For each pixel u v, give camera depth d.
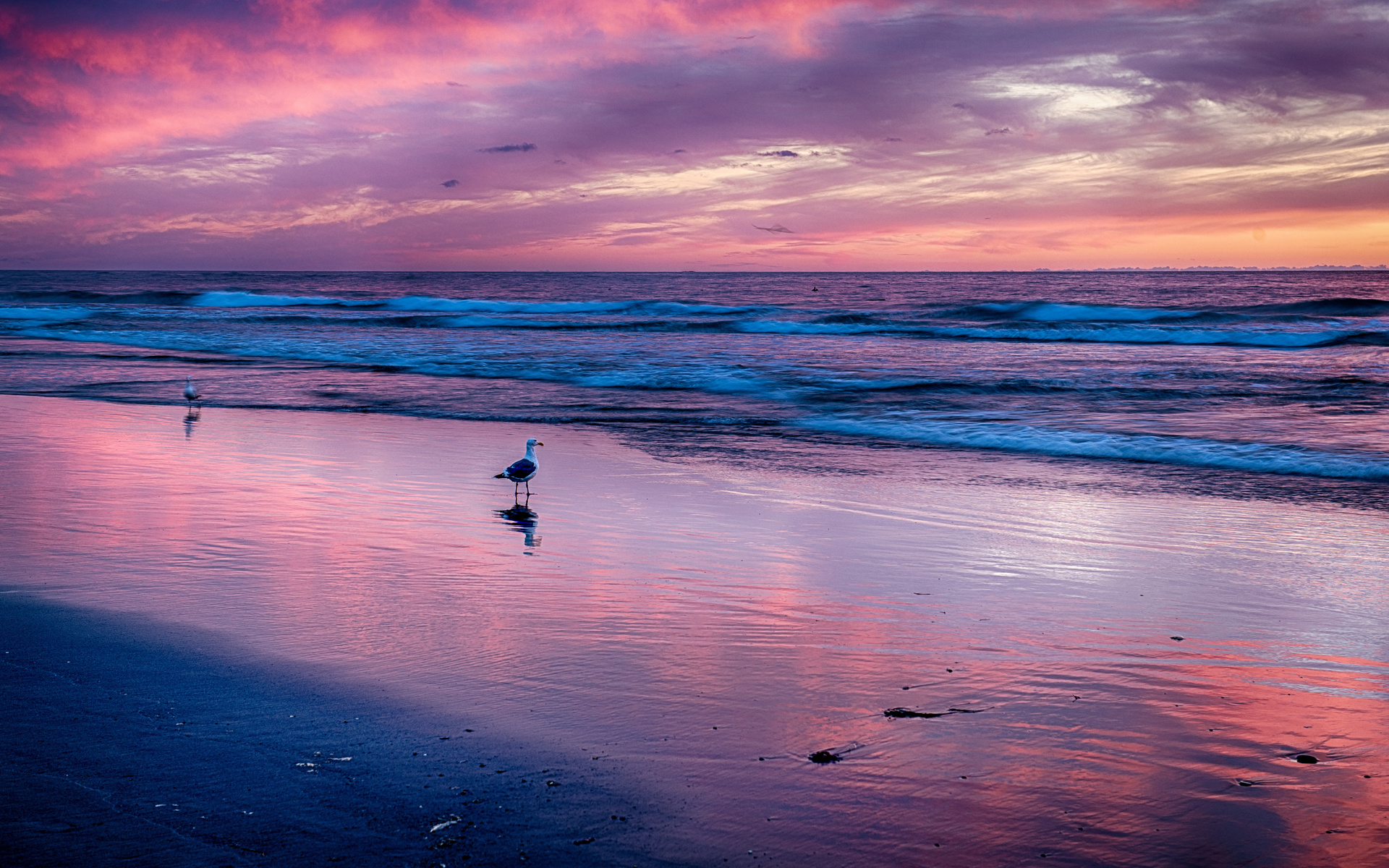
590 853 3.42
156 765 3.99
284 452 13.62
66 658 5.26
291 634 5.80
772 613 6.59
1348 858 3.49
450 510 10.07
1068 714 4.86
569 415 18.47
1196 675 5.50
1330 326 40.00
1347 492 11.80
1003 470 13.20
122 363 27.14
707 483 12.01
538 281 143.62
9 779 3.84
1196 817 3.80
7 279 136.25
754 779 4.04
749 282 131.88
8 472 11.42
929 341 35.69
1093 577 7.83
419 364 28.00
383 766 4.05
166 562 7.50
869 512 10.39
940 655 5.78
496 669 5.29
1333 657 5.90
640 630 6.11
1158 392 21.66
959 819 3.75
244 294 65.25
